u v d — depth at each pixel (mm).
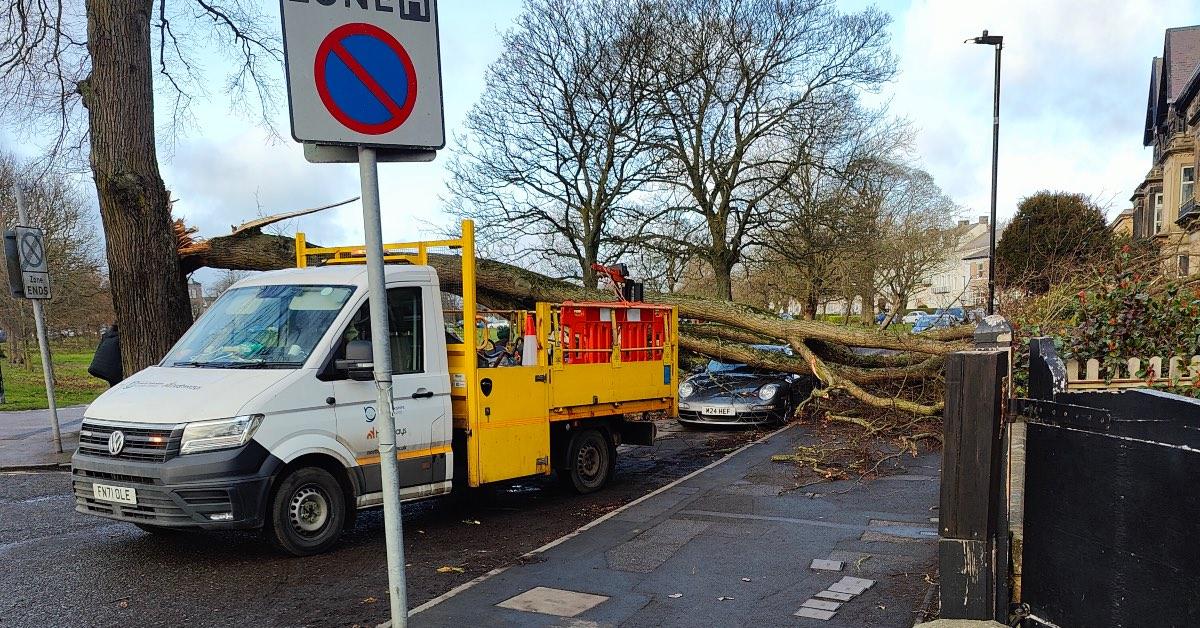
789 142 24516
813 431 11594
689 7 23641
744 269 31953
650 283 27250
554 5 23469
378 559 5988
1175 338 7410
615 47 23312
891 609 4578
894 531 6238
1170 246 9406
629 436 9289
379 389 3148
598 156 24359
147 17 11086
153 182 10984
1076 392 3133
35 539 6688
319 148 3090
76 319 27750
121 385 6359
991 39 21547
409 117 3104
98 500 5816
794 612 4578
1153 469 2707
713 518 6793
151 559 6035
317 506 6094
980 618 3414
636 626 4430
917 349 11414
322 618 4750
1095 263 9617
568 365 8125
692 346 13203
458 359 7309
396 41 3072
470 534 6793
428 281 7043
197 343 6680
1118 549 2881
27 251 10711
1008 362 3479
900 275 40094
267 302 6801
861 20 23797
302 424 5945
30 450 11195
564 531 6895
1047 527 3320
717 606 4711
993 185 21500
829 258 26359
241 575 5609
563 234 25234
